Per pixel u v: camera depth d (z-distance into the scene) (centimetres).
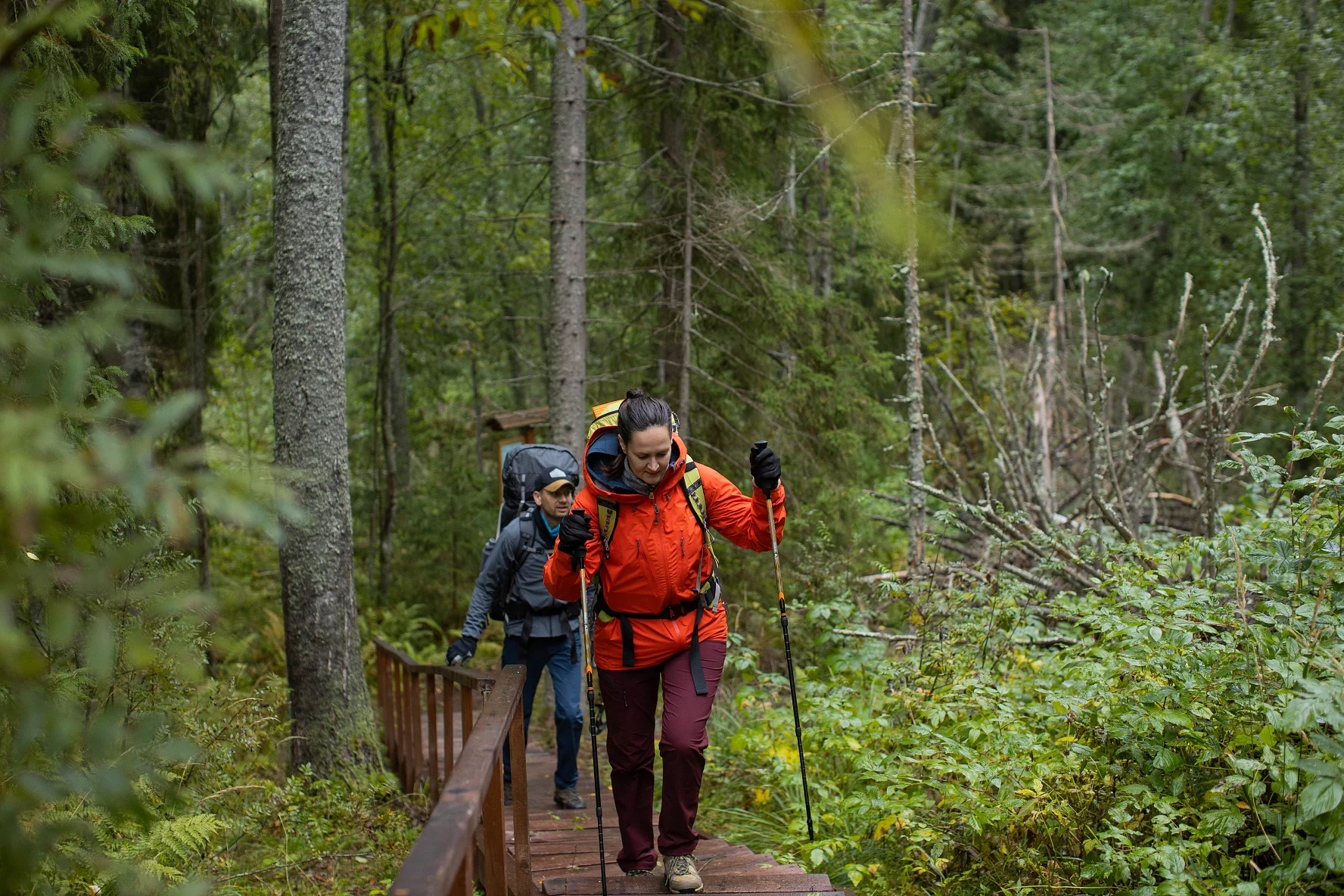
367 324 1659
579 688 543
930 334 1661
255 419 1557
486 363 1873
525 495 522
